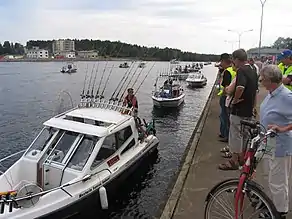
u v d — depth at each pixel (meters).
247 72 5.86
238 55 5.90
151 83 53.62
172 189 6.24
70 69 77.62
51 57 139.62
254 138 3.78
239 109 5.98
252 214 3.74
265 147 3.76
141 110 28.34
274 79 4.00
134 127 10.59
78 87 46.84
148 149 11.57
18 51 165.12
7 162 11.68
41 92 41.75
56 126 8.54
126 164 9.43
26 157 8.10
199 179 6.32
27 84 52.09
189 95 39.75
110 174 8.48
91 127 8.59
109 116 9.71
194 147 8.51
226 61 8.34
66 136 8.35
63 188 7.13
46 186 7.83
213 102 19.92
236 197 3.76
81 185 7.55
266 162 4.96
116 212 8.92
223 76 8.50
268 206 3.62
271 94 4.09
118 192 9.16
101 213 8.23
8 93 40.97
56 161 7.91
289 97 3.95
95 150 8.11
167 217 4.91
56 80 58.88
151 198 9.85
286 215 4.55
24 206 6.35
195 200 5.47
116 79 58.09
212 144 8.76
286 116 3.95
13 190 7.23
